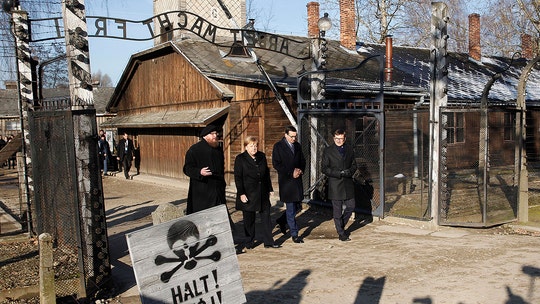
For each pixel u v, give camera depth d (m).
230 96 16.22
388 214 10.17
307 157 11.74
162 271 3.91
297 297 6.04
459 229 9.28
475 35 26.14
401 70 20.23
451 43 32.47
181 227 4.05
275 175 14.90
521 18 27.59
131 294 6.25
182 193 16.03
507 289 6.06
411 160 15.27
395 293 6.07
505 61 27.28
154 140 21.61
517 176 9.87
